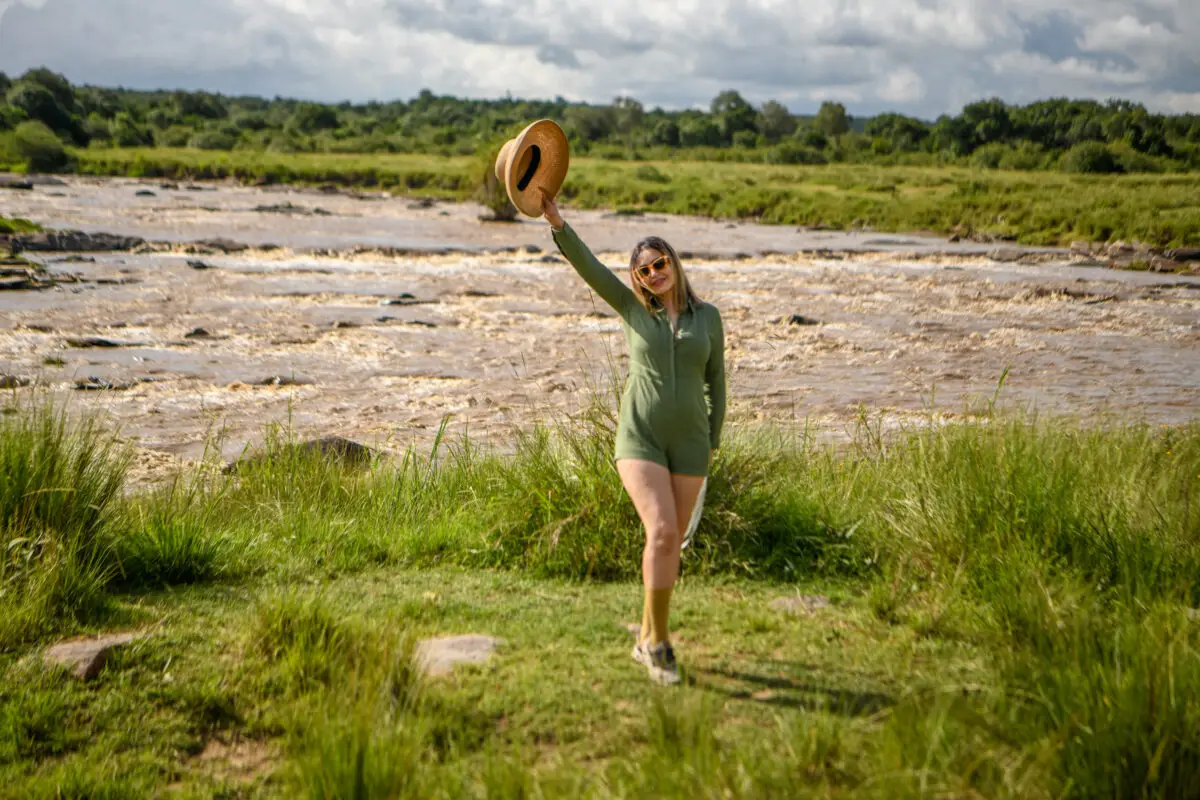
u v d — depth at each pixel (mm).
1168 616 4492
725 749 3576
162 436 11406
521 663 4461
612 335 18984
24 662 4379
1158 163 79438
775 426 10633
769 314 22062
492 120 152500
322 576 5895
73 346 16141
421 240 34969
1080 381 15578
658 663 4293
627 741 3740
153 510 6727
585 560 5996
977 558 5652
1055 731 3543
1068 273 30531
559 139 4406
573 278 26938
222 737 3920
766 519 6395
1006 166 85250
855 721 3691
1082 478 6695
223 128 125000
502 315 21000
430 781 3367
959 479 6504
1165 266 31500
